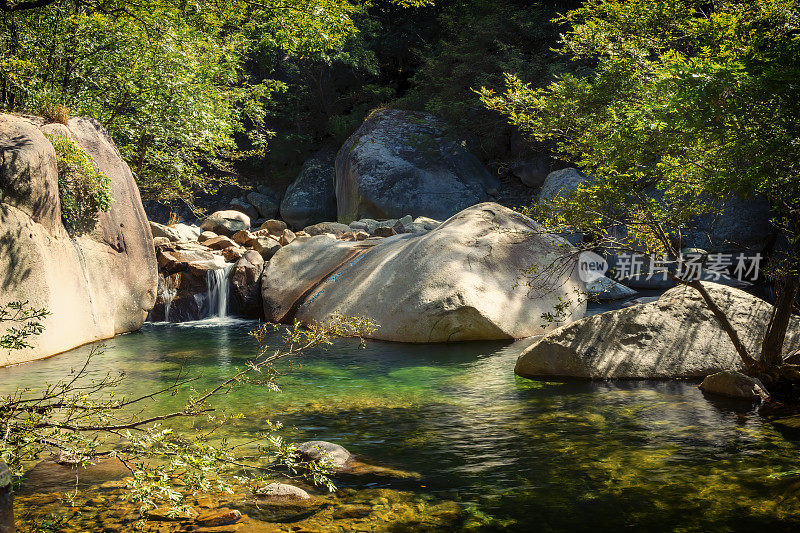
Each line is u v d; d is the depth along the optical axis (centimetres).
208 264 1402
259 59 2831
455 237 1148
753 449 524
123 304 1184
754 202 1605
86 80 1406
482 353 962
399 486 464
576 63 2373
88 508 426
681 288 855
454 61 2716
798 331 798
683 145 570
